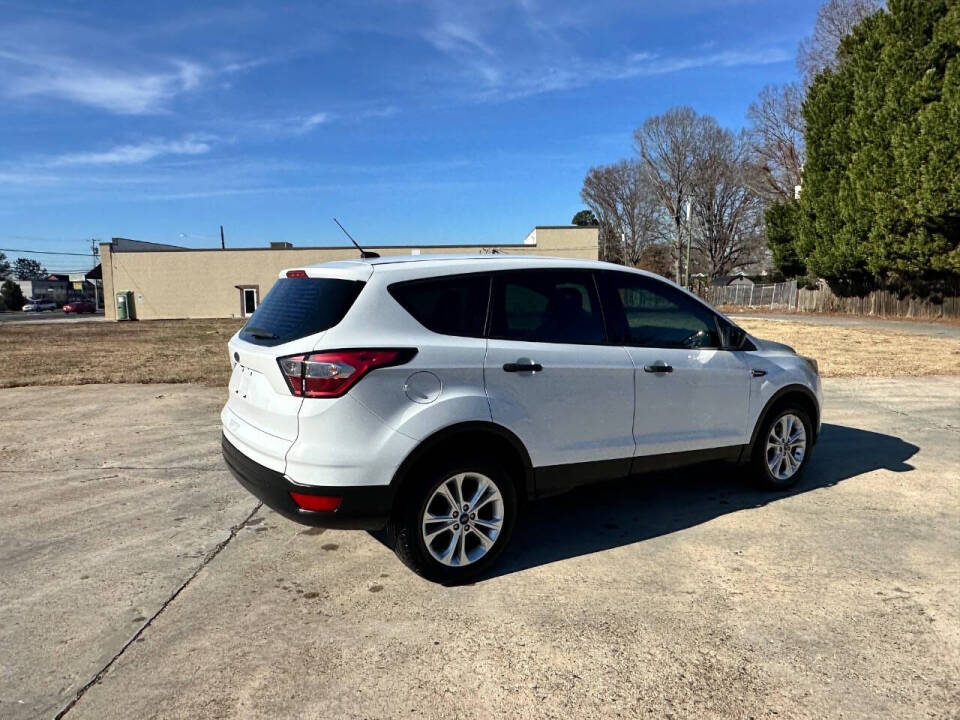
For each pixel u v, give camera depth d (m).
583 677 2.67
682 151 62.56
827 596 3.34
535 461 3.69
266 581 3.55
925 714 2.43
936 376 10.77
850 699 2.52
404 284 3.42
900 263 25.89
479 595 3.38
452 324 3.49
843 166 30.66
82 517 4.51
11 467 5.71
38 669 2.72
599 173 73.31
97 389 9.85
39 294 107.31
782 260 39.50
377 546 4.03
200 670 2.72
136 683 2.63
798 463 5.11
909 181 24.14
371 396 3.18
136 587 3.47
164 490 5.09
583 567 3.71
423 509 3.34
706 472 5.61
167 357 15.07
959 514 4.54
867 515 4.52
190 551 3.95
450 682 2.64
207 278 43.94
